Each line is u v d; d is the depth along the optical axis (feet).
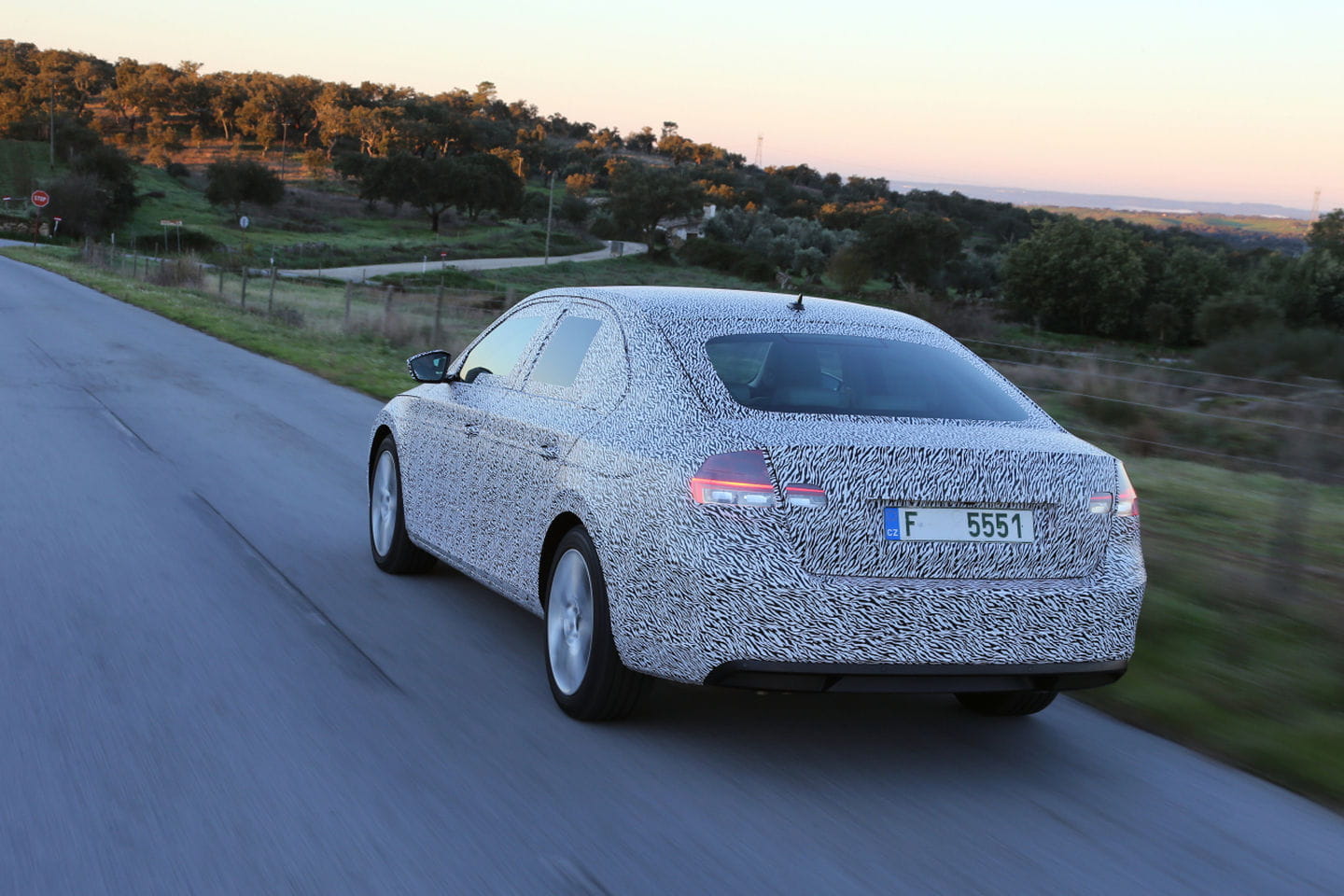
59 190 348.59
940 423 13.92
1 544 22.36
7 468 29.94
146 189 503.61
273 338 76.89
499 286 266.98
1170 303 253.85
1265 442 43.29
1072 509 13.47
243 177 458.50
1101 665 13.32
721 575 12.55
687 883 10.55
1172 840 12.20
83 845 10.77
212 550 22.90
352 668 16.38
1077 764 14.39
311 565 22.18
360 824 11.44
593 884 10.44
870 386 14.53
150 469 31.07
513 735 14.16
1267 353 68.74
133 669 15.84
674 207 503.61
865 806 12.60
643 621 13.39
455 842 11.16
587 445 14.88
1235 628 20.40
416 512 20.31
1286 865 11.75
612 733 14.43
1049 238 263.70
